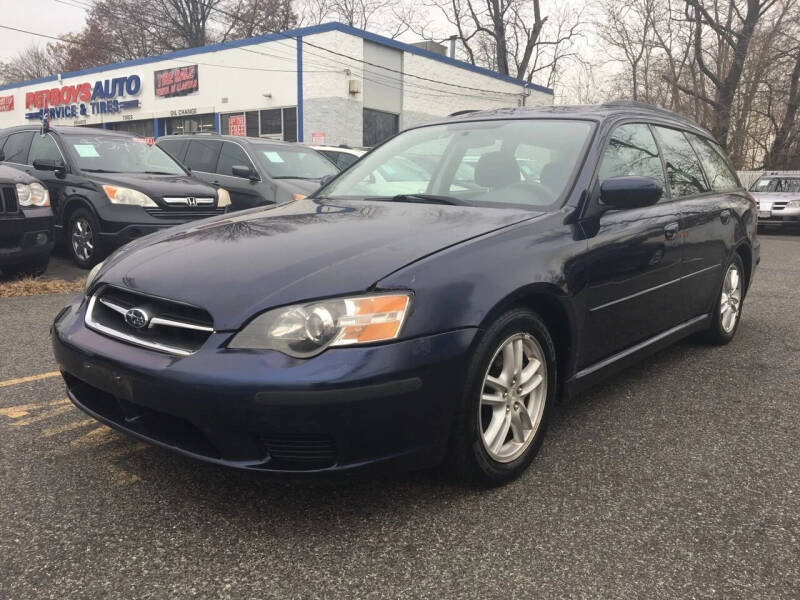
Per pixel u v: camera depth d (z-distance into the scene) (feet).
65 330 8.76
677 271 12.53
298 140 73.00
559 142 11.07
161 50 148.05
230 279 7.75
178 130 85.92
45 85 100.94
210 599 6.40
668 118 14.16
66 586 6.53
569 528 7.77
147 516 7.84
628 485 8.88
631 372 14.10
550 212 9.76
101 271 9.26
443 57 84.28
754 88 94.38
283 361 6.93
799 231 56.49
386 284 7.39
